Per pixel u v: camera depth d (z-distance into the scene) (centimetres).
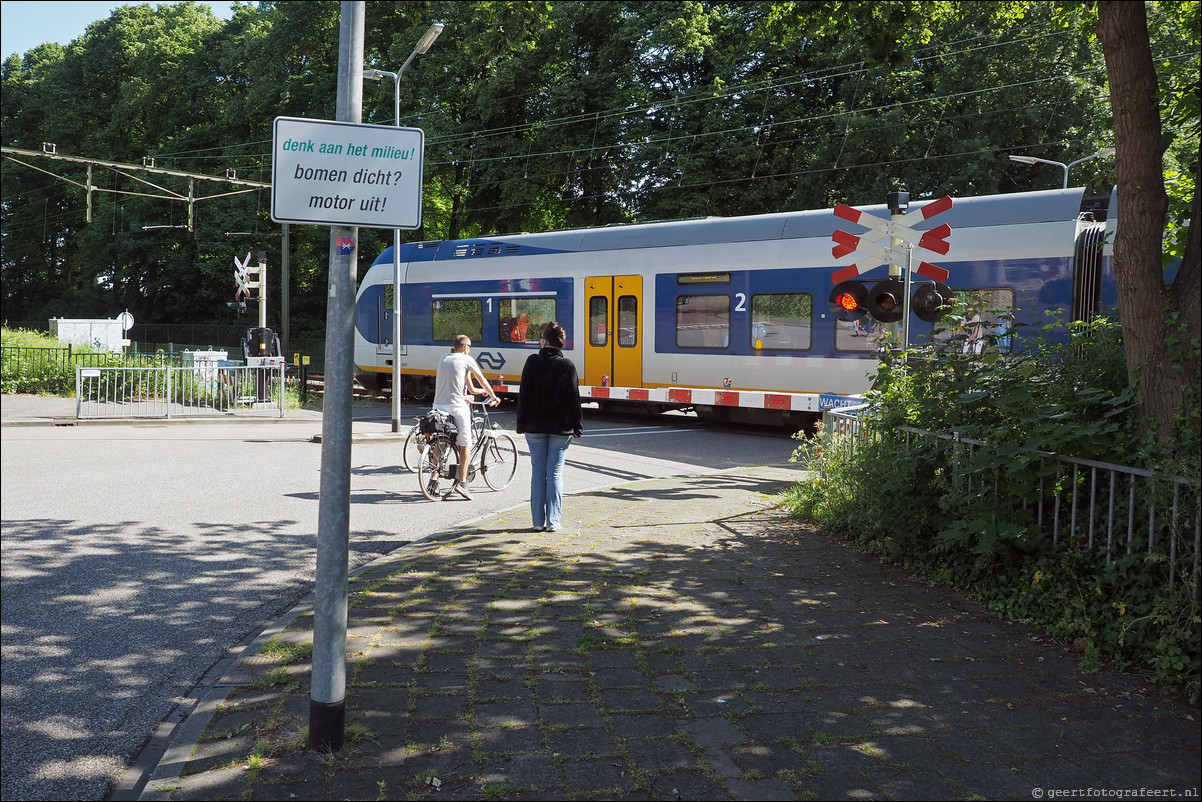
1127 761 356
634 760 359
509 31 995
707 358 1706
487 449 1045
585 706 411
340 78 376
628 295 1812
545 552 700
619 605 561
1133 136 520
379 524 852
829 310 1559
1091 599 496
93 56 5062
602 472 1202
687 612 547
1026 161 2400
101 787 360
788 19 904
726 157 2786
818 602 567
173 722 422
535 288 1964
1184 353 487
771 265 1625
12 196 5569
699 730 386
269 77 4000
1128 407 508
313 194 363
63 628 548
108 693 454
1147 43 524
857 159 2589
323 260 4600
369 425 1709
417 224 375
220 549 738
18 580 643
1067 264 1309
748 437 1617
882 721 393
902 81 2566
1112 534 496
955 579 601
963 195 2494
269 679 444
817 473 859
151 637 534
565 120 3002
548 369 772
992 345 642
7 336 2666
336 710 367
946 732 382
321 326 4778
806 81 2702
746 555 689
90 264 5481
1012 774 347
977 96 2525
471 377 1005
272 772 351
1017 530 539
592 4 2950
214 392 1920
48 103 5188
